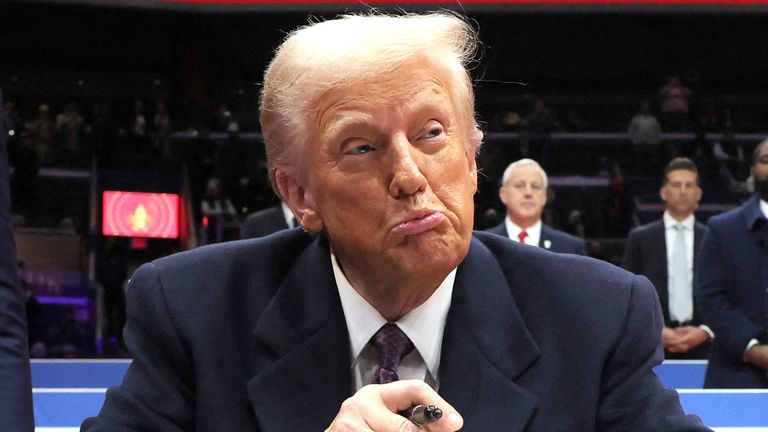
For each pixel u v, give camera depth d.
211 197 15.95
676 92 20.09
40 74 20.41
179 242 15.59
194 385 1.52
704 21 21.86
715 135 19.36
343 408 1.25
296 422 1.42
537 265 1.57
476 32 1.37
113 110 19.84
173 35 20.50
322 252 1.53
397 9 1.42
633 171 18.72
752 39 21.94
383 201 1.31
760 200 4.80
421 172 1.31
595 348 1.47
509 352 1.46
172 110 20.09
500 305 1.50
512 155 18.53
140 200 15.56
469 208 1.35
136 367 1.53
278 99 1.37
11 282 1.62
